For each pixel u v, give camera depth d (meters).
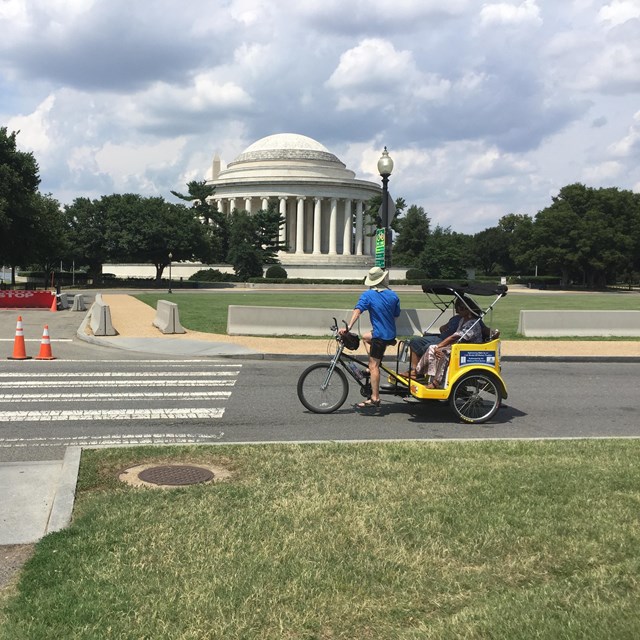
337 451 7.56
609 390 13.30
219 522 5.20
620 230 92.69
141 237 75.56
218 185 107.25
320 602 3.99
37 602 3.95
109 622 3.74
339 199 107.56
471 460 7.22
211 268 90.19
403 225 103.94
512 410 11.10
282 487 6.12
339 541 4.88
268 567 4.43
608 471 6.82
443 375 10.02
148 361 16.34
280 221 93.06
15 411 10.34
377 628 3.77
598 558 4.69
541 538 5.01
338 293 61.97
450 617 3.87
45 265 76.88
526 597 4.06
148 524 5.14
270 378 13.91
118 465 6.96
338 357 10.45
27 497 5.93
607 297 57.84
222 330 22.84
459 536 5.04
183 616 3.79
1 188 43.88
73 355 17.30
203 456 7.33
